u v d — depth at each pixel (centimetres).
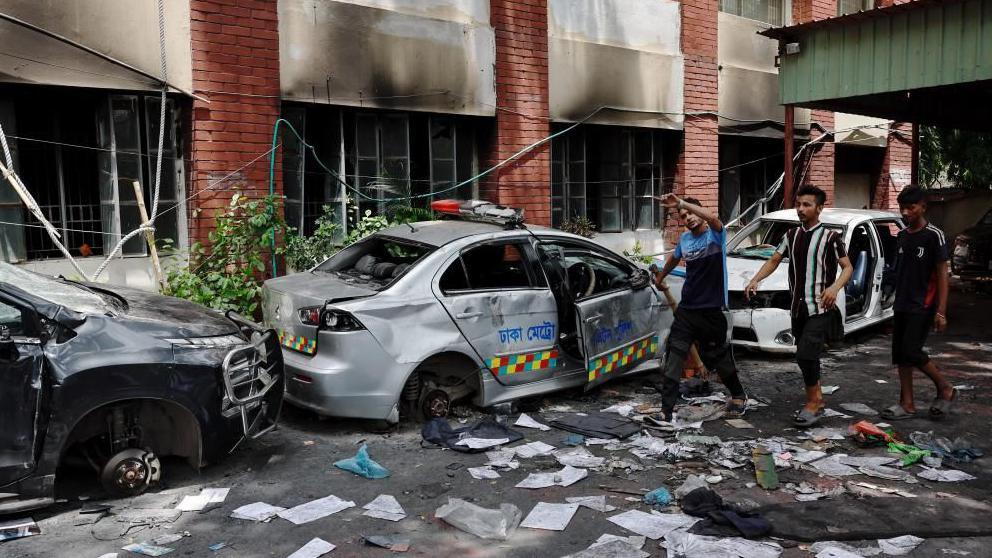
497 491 476
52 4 686
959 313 1145
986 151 1820
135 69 731
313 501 456
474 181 1048
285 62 830
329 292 571
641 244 1252
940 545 404
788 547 401
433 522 430
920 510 446
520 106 1048
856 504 455
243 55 802
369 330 547
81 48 702
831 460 532
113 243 766
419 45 934
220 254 796
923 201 614
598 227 1208
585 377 678
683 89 1255
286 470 508
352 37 878
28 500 418
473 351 597
